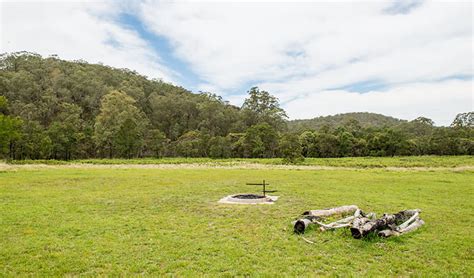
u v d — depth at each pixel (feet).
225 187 57.47
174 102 286.46
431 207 40.16
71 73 296.51
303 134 220.64
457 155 205.67
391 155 205.26
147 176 76.43
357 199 45.52
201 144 200.85
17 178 68.23
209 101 299.99
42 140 164.35
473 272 19.99
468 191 54.19
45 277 19.17
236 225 30.94
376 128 260.62
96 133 194.18
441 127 278.26
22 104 220.84
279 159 165.68
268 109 284.00
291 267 20.57
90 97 274.36
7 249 23.77
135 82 333.62
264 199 43.45
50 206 39.63
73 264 21.08
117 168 105.09
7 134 135.33
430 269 20.43
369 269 20.36
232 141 210.79
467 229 29.91
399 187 58.70
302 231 27.94
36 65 290.97
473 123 271.08
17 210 37.06
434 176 79.41
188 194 49.39
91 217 34.04
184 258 22.21
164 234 27.84
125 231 28.76
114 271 20.04
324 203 42.34
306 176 77.56
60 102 251.19
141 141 197.98
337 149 207.62
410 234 27.91
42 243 25.22
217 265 20.84
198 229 29.50
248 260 21.72
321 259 21.98
